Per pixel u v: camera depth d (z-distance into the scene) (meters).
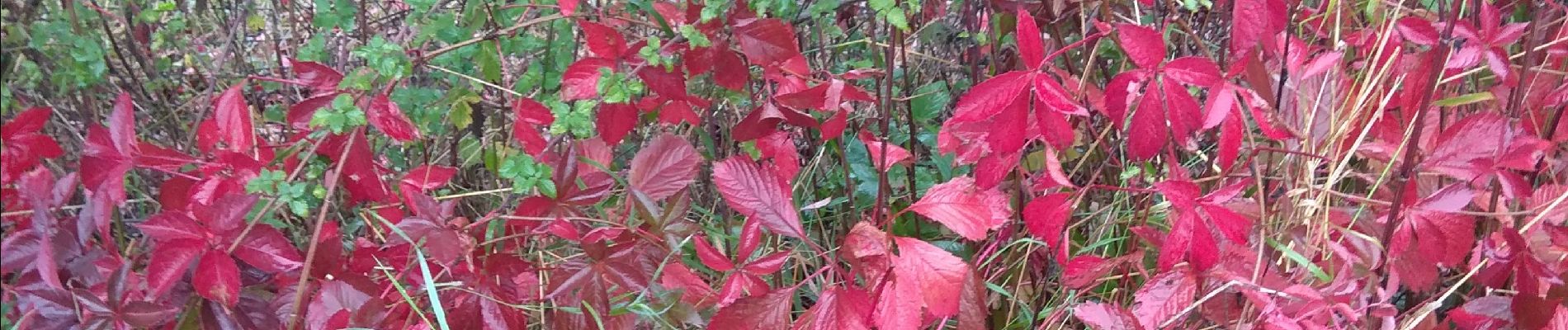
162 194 0.71
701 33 0.73
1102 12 0.92
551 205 0.74
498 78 0.86
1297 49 0.81
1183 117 0.68
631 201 0.79
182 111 0.96
